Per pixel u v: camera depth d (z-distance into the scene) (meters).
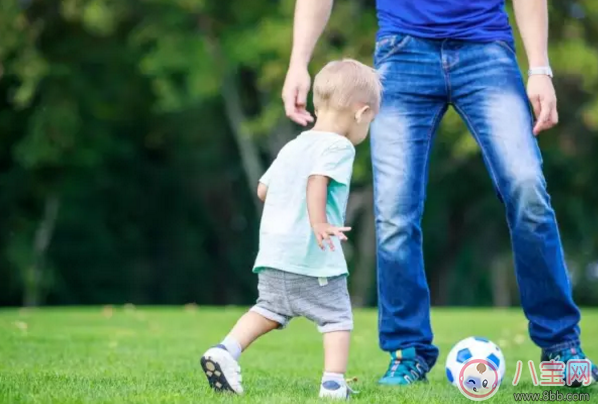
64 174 60.47
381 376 13.40
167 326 22.19
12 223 60.59
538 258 12.29
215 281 70.06
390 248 12.71
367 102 11.07
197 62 51.47
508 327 22.84
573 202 64.50
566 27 50.53
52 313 25.66
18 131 59.88
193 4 50.97
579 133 58.34
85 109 58.72
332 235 10.13
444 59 12.65
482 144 12.61
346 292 10.66
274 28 48.84
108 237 64.88
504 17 12.88
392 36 12.89
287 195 10.70
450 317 26.28
